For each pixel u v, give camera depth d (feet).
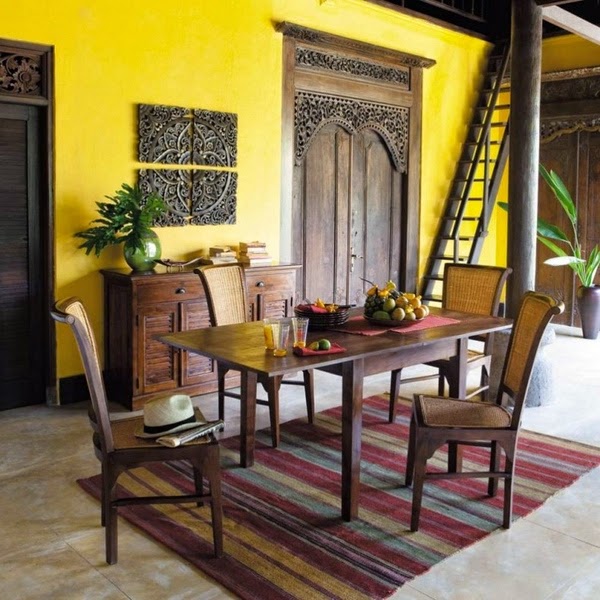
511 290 16.20
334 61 20.20
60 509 10.46
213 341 10.64
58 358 15.37
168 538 9.48
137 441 8.99
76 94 15.03
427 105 23.26
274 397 12.83
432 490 11.17
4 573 8.68
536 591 8.38
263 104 18.35
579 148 24.07
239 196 18.10
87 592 8.27
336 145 20.86
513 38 15.90
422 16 22.16
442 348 11.43
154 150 16.29
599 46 23.22
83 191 15.34
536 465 12.21
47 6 14.44
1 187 14.49
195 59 16.87
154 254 15.26
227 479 11.53
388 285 12.24
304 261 20.30
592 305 23.00
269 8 18.21
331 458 12.51
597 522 10.17
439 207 24.29
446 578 8.63
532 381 15.62
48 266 15.12
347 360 9.58
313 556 9.07
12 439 13.35
